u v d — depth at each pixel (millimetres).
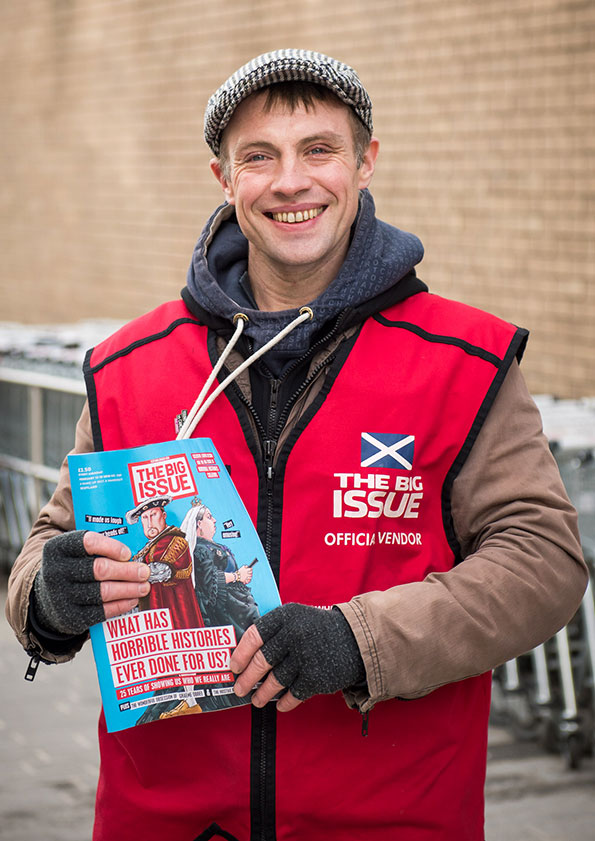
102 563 1713
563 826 3615
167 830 1861
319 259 1921
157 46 8812
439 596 1724
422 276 6516
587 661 4223
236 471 1901
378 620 1682
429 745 1852
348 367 1902
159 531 1771
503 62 5820
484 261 6074
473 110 6035
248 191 1878
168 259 8914
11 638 5586
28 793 3916
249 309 1945
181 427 1930
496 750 4227
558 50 5500
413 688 1696
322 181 1864
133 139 9266
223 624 1735
